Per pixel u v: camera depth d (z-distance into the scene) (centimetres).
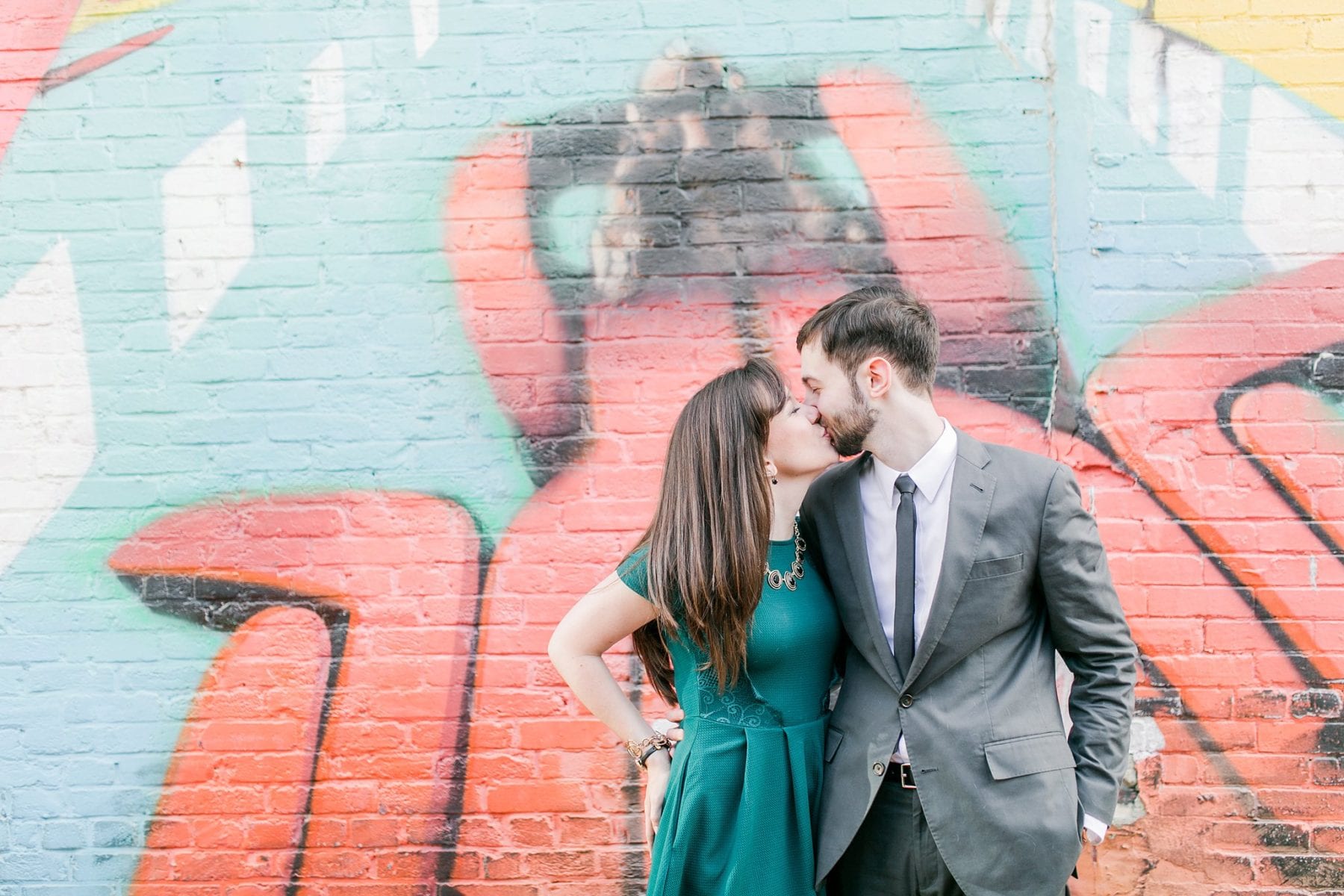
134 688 271
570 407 271
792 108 268
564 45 271
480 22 272
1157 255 262
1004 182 265
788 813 195
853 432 201
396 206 273
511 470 271
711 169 269
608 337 270
